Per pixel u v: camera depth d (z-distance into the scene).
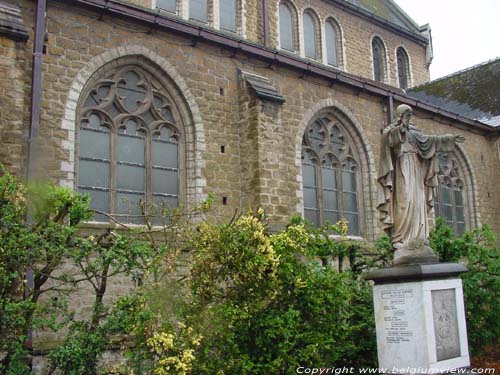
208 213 14.34
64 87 12.66
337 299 9.15
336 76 17.98
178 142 14.74
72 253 8.24
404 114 9.45
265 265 8.30
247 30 20.61
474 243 12.88
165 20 14.30
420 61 29.06
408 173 9.27
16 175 10.91
